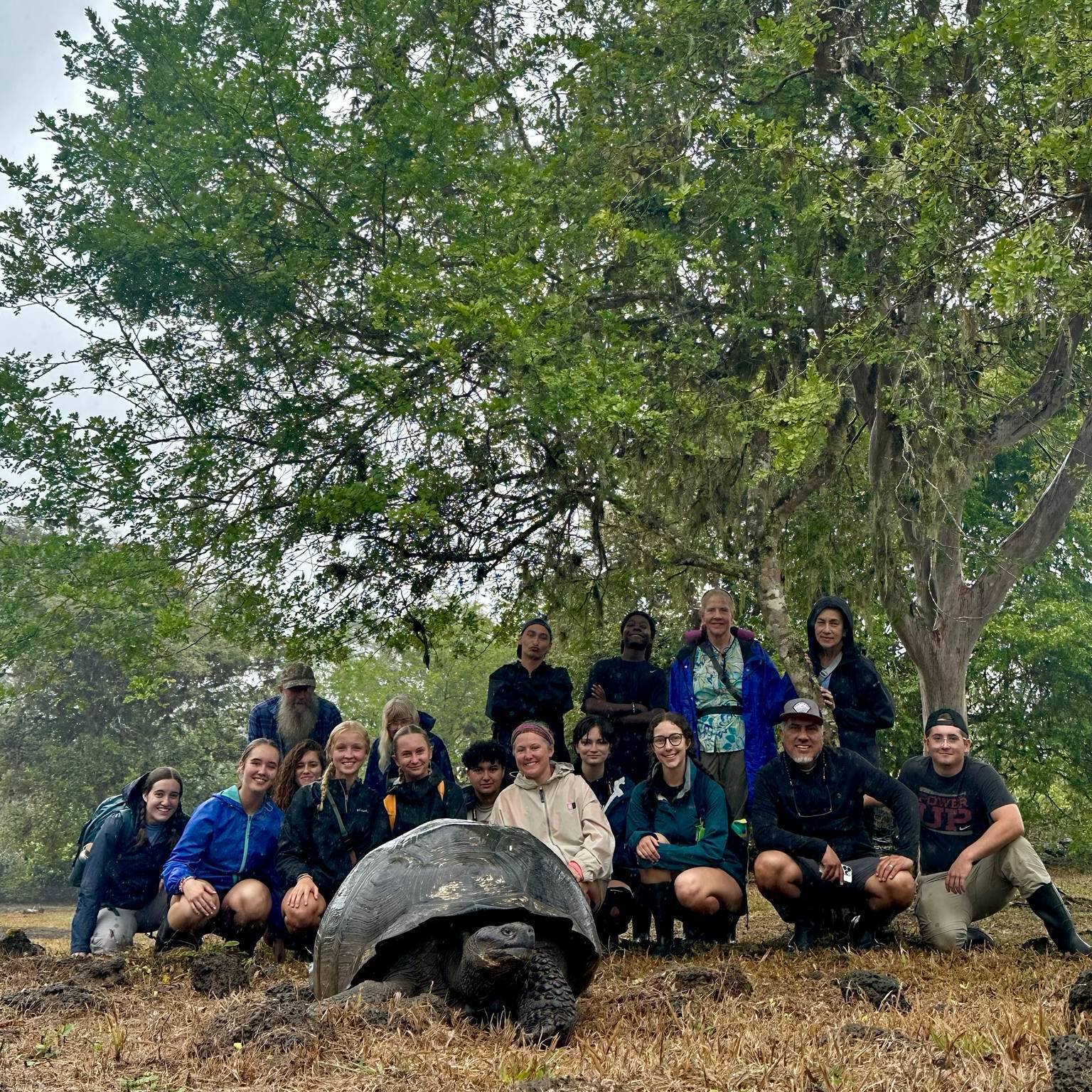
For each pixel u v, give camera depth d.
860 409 11.79
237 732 33.12
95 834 7.01
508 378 9.41
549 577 11.23
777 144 9.09
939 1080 3.27
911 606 12.38
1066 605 19.09
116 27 9.11
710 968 4.93
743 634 7.64
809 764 6.59
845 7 10.73
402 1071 3.44
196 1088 3.38
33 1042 4.05
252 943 6.54
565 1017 4.02
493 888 4.44
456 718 30.31
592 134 10.54
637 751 7.64
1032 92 8.91
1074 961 5.89
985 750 20.08
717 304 10.66
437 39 9.91
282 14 9.13
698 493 10.90
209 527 9.76
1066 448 14.64
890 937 6.76
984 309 10.35
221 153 8.97
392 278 8.51
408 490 9.96
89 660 30.16
